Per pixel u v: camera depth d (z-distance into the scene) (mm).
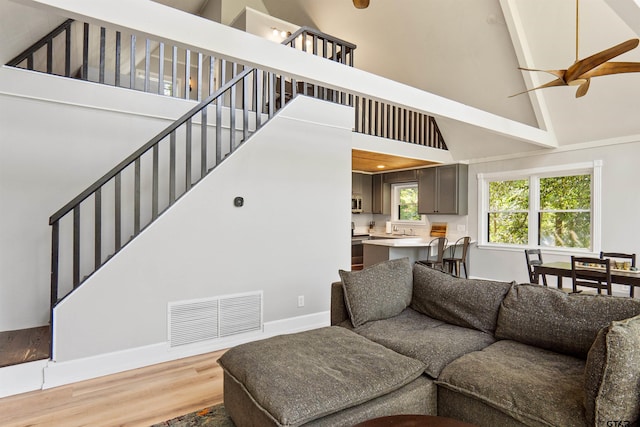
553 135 5332
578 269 3727
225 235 3404
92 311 2771
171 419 2189
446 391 1921
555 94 4910
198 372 2875
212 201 3330
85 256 3447
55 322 2639
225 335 3410
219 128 3414
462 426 1403
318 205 4043
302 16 6691
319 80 2770
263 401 1631
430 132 6711
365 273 2850
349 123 4320
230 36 2346
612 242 4883
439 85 5898
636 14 2387
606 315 1949
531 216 5809
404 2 5180
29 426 2119
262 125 3650
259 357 1988
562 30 4234
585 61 2436
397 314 2834
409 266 3029
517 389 1666
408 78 6195
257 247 3600
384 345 2299
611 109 4641
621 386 1376
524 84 4953
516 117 5469
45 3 1750
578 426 1443
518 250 5926
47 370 2604
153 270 3037
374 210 8172
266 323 3656
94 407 2334
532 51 4582
